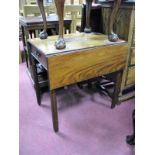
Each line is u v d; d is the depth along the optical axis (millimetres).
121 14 1245
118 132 1199
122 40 1224
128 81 1446
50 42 1155
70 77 1022
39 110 1435
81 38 1255
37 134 1183
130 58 1316
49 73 937
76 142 1119
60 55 930
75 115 1372
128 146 1086
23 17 1749
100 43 1126
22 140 1131
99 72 1148
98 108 1460
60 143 1111
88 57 1042
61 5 914
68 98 1603
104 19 1435
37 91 1444
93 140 1135
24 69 2219
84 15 1493
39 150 1060
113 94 1419
